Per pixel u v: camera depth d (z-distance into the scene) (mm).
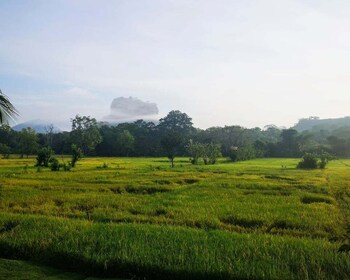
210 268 8852
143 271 9031
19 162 65250
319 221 15422
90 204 19531
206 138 128125
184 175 38438
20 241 10914
